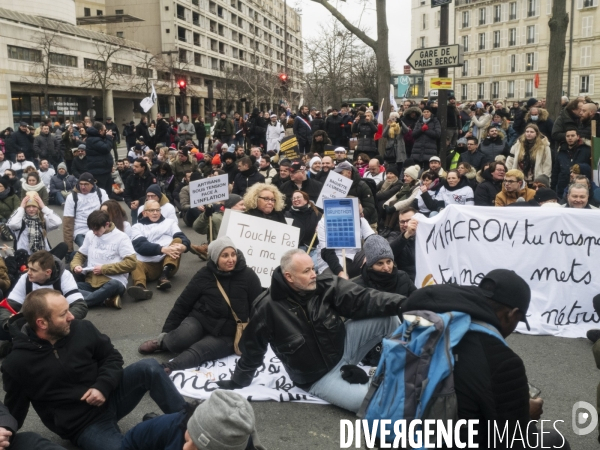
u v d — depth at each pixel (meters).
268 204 7.07
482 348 2.46
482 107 19.06
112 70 53.47
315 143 14.90
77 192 9.42
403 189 9.94
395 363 2.53
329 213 6.52
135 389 4.00
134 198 11.51
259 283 5.61
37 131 22.39
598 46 64.06
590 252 6.18
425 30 78.62
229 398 2.66
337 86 46.47
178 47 79.38
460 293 2.59
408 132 14.98
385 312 4.32
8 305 5.66
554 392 4.78
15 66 44.94
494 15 72.19
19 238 8.35
